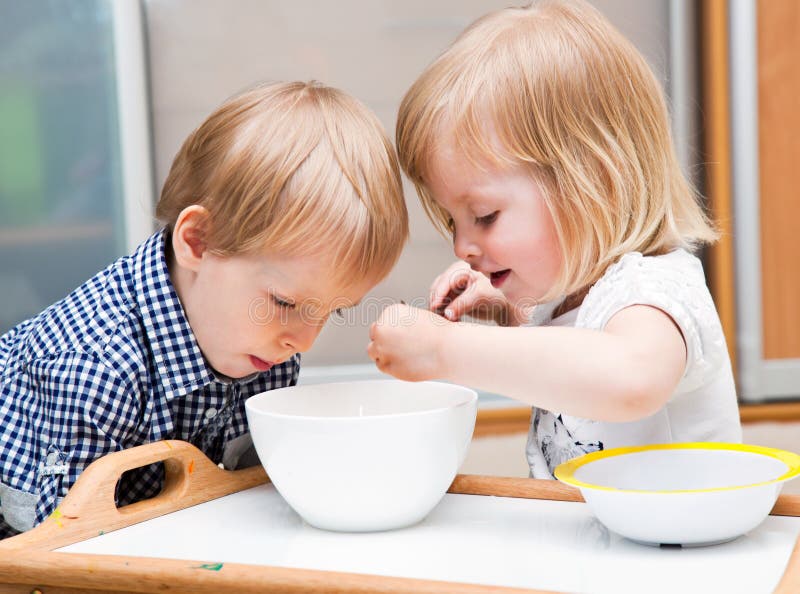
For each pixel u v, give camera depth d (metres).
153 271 0.83
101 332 0.81
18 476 0.80
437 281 1.04
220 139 0.79
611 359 0.62
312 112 0.78
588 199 0.78
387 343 0.69
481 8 2.16
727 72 2.16
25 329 0.94
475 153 0.77
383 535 0.60
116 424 0.78
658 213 0.80
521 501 0.68
